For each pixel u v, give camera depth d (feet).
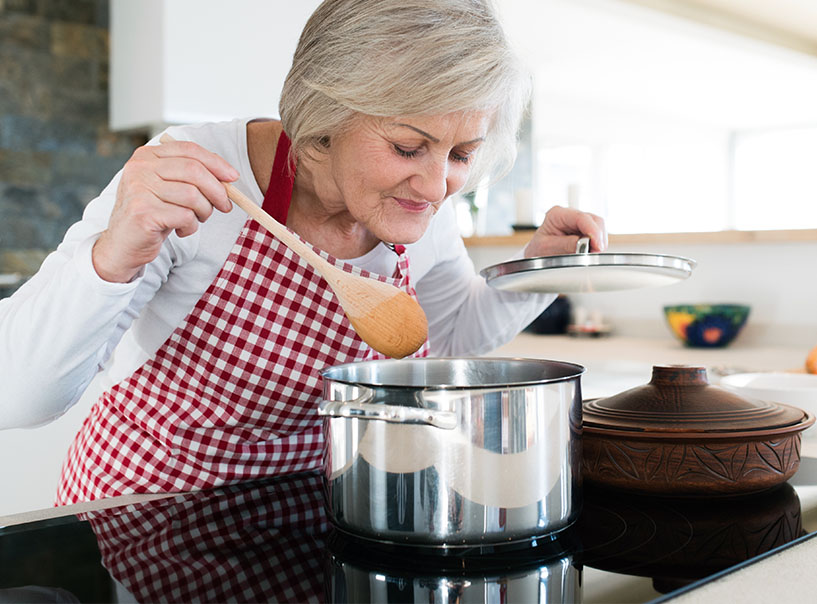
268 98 11.17
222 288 3.23
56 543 2.29
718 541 2.20
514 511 2.11
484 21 2.48
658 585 1.90
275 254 3.22
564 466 2.19
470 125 2.46
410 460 2.08
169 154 2.54
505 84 2.45
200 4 10.56
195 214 2.54
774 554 2.09
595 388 6.22
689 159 25.62
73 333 2.58
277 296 3.25
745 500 2.60
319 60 2.52
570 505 2.22
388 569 2.05
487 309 4.18
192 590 1.92
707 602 1.77
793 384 3.96
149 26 10.85
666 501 2.60
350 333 3.32
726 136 26.84
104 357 3.04
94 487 3.48
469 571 2.02
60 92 12.21
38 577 2.01
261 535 2.36
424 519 2.08
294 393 3.37
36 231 12.17
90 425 3.65
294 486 2.99
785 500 2.60
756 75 18.83
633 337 8.95
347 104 2.40
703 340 7.51
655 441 2.53
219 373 3.32
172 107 10.59
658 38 15.03
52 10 12.10
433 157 2.49
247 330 3.27
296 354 3.31
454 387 2.03
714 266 8.20
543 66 17.79
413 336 2.55
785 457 2.60
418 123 2.40
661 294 8.69
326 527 2.43
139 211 2.43
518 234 9.39
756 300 7.91
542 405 2.13
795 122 25.62
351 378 2.56
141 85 11.22
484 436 2.06
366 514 2.15
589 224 3.58
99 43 12.46
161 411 3.41
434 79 2.29
